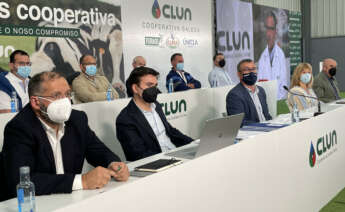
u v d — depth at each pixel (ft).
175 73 20.29
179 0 23.98
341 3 43.42
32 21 15.87
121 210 3.71
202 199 4.85
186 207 4.59
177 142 8.82
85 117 6.21
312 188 8.21
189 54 25.11
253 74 11.10
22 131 5.22
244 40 31.30
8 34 14.98
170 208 4.34
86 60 15.34
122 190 3.73
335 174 9.62
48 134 5.57
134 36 20.90
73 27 17.54
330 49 44.62
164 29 22.93
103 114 10.43
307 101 13.44
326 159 8.96
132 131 7.82
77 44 17.72
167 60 23.26
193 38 25.36
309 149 7.98
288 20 38.04
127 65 20.53
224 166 5.28
